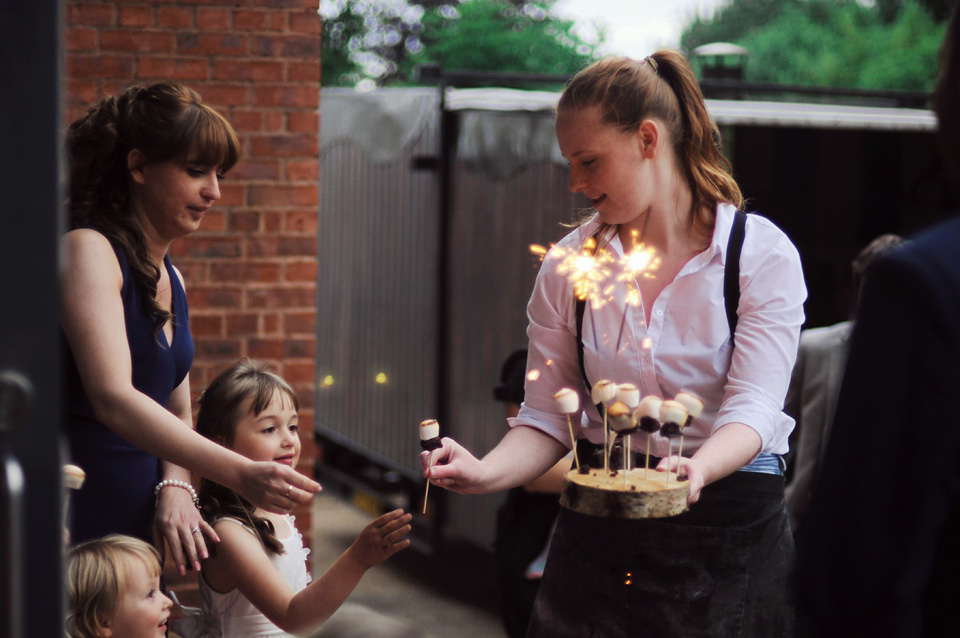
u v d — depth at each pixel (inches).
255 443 107.0
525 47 743.7
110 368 90.0
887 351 49.7
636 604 83.4
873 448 49.8
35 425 45.1
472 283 248.5
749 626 82.6
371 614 128.9
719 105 278.2
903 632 49.4
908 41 886.4
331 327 327.6
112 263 93.5
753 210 297.1
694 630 82.3
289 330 187.2
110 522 97.7
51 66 44.5
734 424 79.7
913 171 304.8
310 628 97.8
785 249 84.4
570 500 75.0
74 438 95.5
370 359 298.8
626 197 83.7
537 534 154.6
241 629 103.6
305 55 185.2
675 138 85.1
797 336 84.1
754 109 278.7
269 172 185.3
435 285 261.0
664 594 82.8
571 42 768.3
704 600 82.1
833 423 51.9
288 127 185.5
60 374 45.4
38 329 45.0
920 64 866.8
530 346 93.9
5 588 43.7
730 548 82.0
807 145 298.5
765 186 297.9
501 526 157.6
